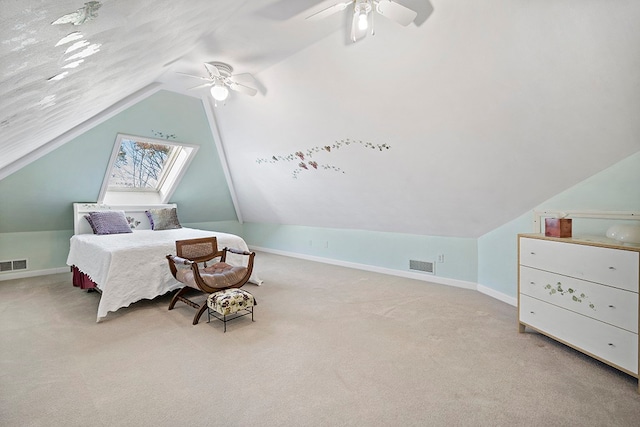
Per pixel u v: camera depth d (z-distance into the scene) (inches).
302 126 139.8
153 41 53.5
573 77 74.7
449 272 155.9
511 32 74.3
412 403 64.7
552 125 87.0
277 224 249.6
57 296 137.6
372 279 167.0
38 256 178.1
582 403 64.6
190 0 43.6
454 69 88.4
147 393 68.2
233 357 83.7
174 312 118.3
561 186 102.8
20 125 54.7
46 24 22.0
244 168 201.9
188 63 115.2
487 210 128.8
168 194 212.7
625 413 61.5
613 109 75.9
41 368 78.2
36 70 30.9
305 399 66.2
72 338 95.2
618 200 90.2
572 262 82.9
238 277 117.3
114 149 164.2
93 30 30.1
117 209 187.5
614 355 73.5
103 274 115.6
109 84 69.8
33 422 59.3
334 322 107.3
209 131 183.8
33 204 164.7
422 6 78.2
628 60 66.1
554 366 78.8
